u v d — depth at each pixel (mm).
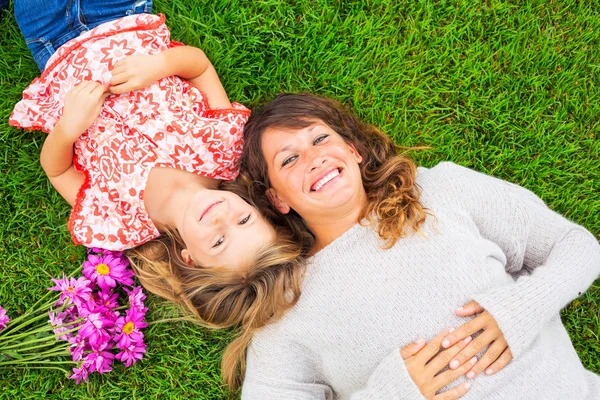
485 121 2178
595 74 2174
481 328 1636
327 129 1796
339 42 2166
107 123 1880
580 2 2162
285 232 1891
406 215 1733
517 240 1773
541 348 1657
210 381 2139
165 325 2135
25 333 1947
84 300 1919
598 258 1747
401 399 1587
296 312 1762
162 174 1881
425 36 2166
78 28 1962
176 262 1976
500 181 1862
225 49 2119
